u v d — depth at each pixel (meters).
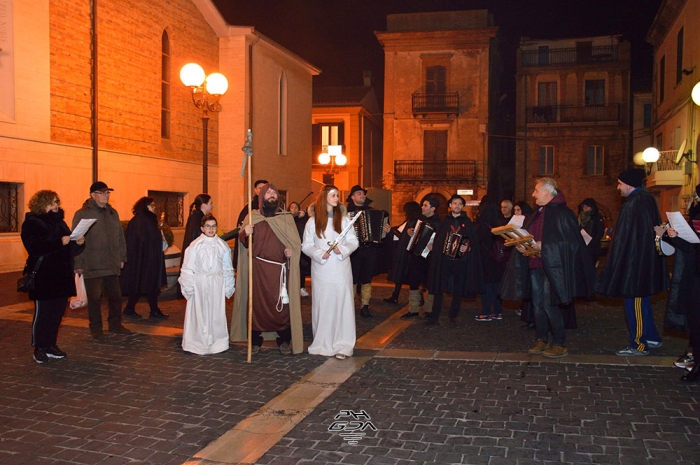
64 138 17.22
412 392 5.81
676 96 25.08
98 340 8.14
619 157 38.47
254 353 7.41
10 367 6.76
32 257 6.86
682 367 6.53
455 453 4.36
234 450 4.46
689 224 6.22
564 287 6.82
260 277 7.25
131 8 19.45
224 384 6.13
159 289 9.83
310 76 31.16
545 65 39.09
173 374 6.48
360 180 39.47
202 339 7.34
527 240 6.84
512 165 45.12
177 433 4.80
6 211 16.08
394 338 8.41
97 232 8.25
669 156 25.55
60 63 17.02
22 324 9.23
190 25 22.52
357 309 11.12
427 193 38.56
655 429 4.77
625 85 38.31
